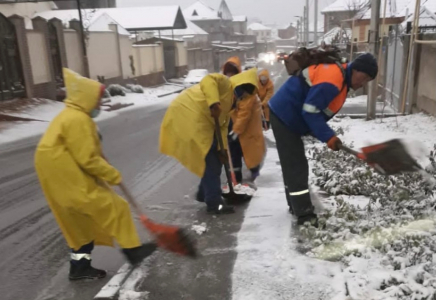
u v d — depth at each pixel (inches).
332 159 247.8
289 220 176.2
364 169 213.6
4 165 333.7
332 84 151.6
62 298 135.3
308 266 137.3
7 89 641.6
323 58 158.9
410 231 146.0
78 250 142.0
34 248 175.8
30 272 154.9
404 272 122.6
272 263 141.3
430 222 153.9
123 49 1064.8
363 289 119.2
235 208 199.3
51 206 133.9
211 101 177.8
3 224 204.4
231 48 2416.3
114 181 133.0
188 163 186.1
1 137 462.3
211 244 160.4
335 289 124.0
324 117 159.3
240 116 208.8
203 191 203.0
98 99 130.8
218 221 184.4
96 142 133.6
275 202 201.2
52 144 127.6
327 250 144.0
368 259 135.6
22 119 569.9
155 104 829.8
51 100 724.7
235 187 217.0
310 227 155.5
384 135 349.7
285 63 166.4
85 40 880.3
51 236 187.9
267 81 358.9
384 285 121.2
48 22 762.8
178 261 148.2
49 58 740.0
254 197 210.8
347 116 483.2
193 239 165.8
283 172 168.6
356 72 154.2
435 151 254.2
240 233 166.9
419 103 466.3
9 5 760.3
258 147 219.1
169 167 305.6
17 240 184.7
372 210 171.2
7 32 645.3
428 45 436.8
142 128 504.4
